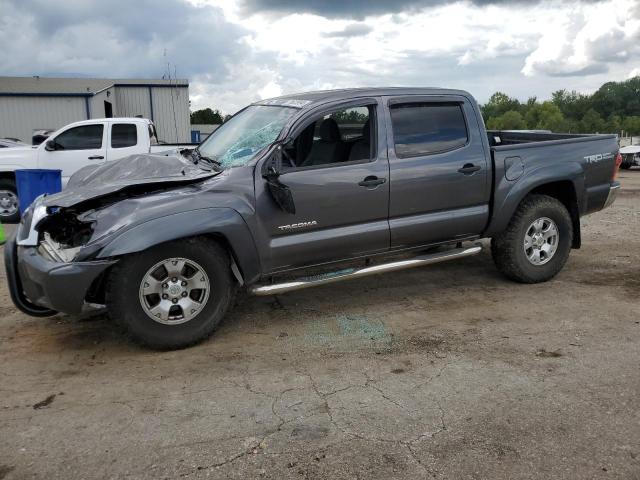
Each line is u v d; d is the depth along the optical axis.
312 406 3.44
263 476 2.79
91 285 4.09
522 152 5.48
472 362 4.02
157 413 3.38
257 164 4.40
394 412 3.36
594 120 102.38
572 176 5.64
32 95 23.17
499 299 5.36
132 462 2.90
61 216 4.16
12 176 10.16
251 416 3.34
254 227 4.34
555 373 3.84
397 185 4.88
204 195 4.20
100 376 3.86
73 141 10.38
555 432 3.13
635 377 3.76
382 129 4.85
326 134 4.82
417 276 6.11
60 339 4.50
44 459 2.94
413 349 4.26
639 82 112.56
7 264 4.33
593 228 8.63
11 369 3.97
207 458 2.94
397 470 2.82
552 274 5.78
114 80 29.92
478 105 5.35
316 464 2.88
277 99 5.33
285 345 4.36
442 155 5.08
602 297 5.38
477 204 5.32
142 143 10.59
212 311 4.32
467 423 3.23
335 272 4.79
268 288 4.47
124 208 4.05
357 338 4.48
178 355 4.20
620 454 2.93
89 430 3.20
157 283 4.12
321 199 4.57
